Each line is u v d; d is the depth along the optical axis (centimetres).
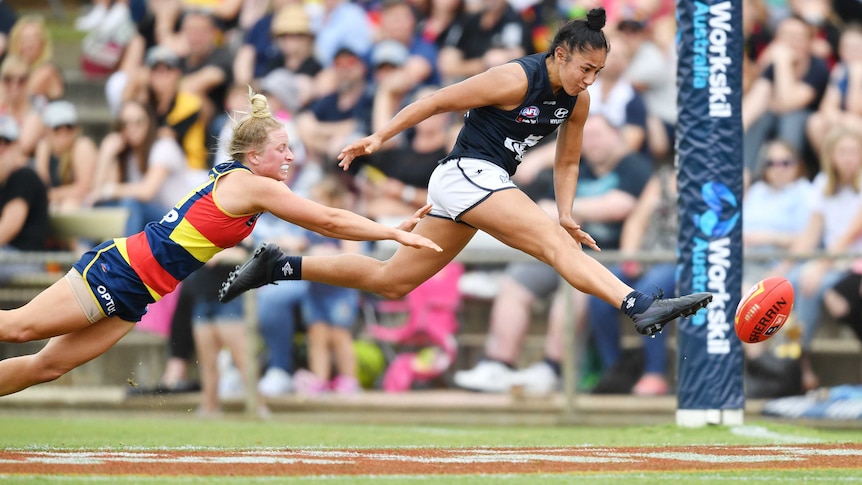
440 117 3806
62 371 2069
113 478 1573
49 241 3941
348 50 4047
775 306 2034
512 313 3353
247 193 1964
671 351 3225
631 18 3728
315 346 3403
